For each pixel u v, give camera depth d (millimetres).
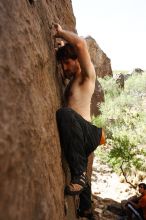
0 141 1342
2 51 1556
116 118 14078
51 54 2961
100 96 15227
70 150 2777
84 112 3094
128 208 6105
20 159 1489
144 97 19297
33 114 1820
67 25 5102
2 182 1294
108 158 8812
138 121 13055
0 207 1245
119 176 9039
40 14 2807
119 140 8367
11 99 1534
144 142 10648
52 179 2160
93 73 3109
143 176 8656
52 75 2887
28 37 2016
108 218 6160
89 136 2943
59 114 2746
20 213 1396
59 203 2365
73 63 3193
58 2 4730
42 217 1680
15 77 1636
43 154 1957
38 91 2115
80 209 3910
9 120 1459
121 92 18609
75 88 3143
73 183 2793
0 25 1592
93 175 9141
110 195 7840
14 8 1843
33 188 1614
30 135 1688
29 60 1941
